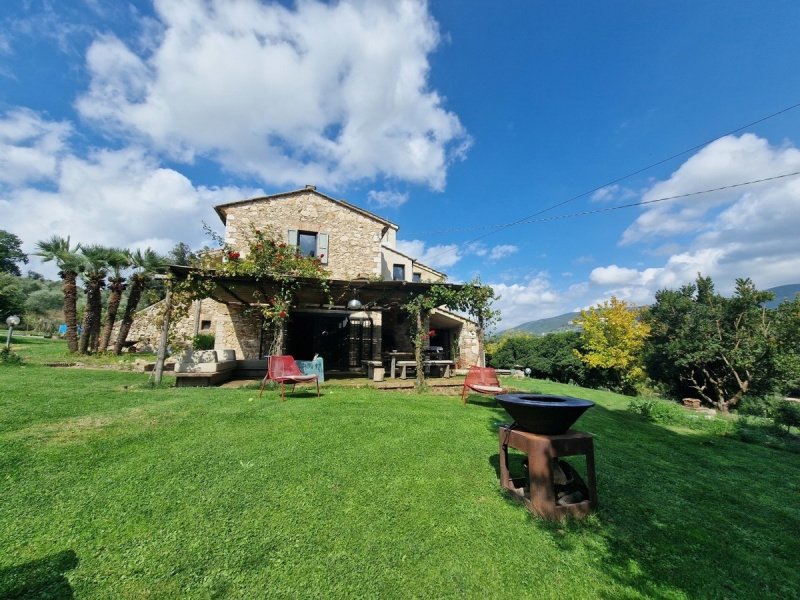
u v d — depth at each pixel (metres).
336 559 2.45
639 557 2.68
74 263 15.05
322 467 3.75
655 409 8.53
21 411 4.92
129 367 11.95
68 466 3.46
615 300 20.84
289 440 4.43
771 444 6.94
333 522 2.85
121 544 2.48
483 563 2.50
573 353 22.95
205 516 2.83
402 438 4.74
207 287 8.38
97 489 3.11
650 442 6.12
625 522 3.16
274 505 3.03
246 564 2.35
